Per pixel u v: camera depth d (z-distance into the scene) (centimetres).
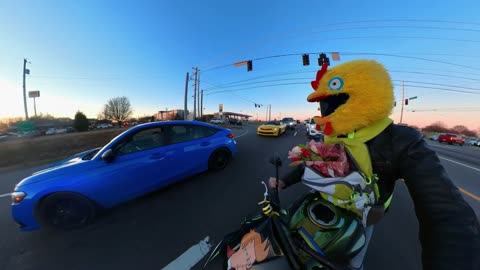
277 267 81
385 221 230
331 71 82
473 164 572
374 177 76
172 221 237
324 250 82
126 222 237
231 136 455
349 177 74
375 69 75
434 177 65
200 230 219
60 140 1155
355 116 74
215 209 264
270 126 1145
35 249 197
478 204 286
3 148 878
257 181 363
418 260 171
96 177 241
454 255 58
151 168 291
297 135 1247
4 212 274
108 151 250
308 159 85
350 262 96
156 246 195
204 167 386
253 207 269
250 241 93
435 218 64
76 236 214
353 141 76
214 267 168
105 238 209
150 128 308
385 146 75
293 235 90
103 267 172
